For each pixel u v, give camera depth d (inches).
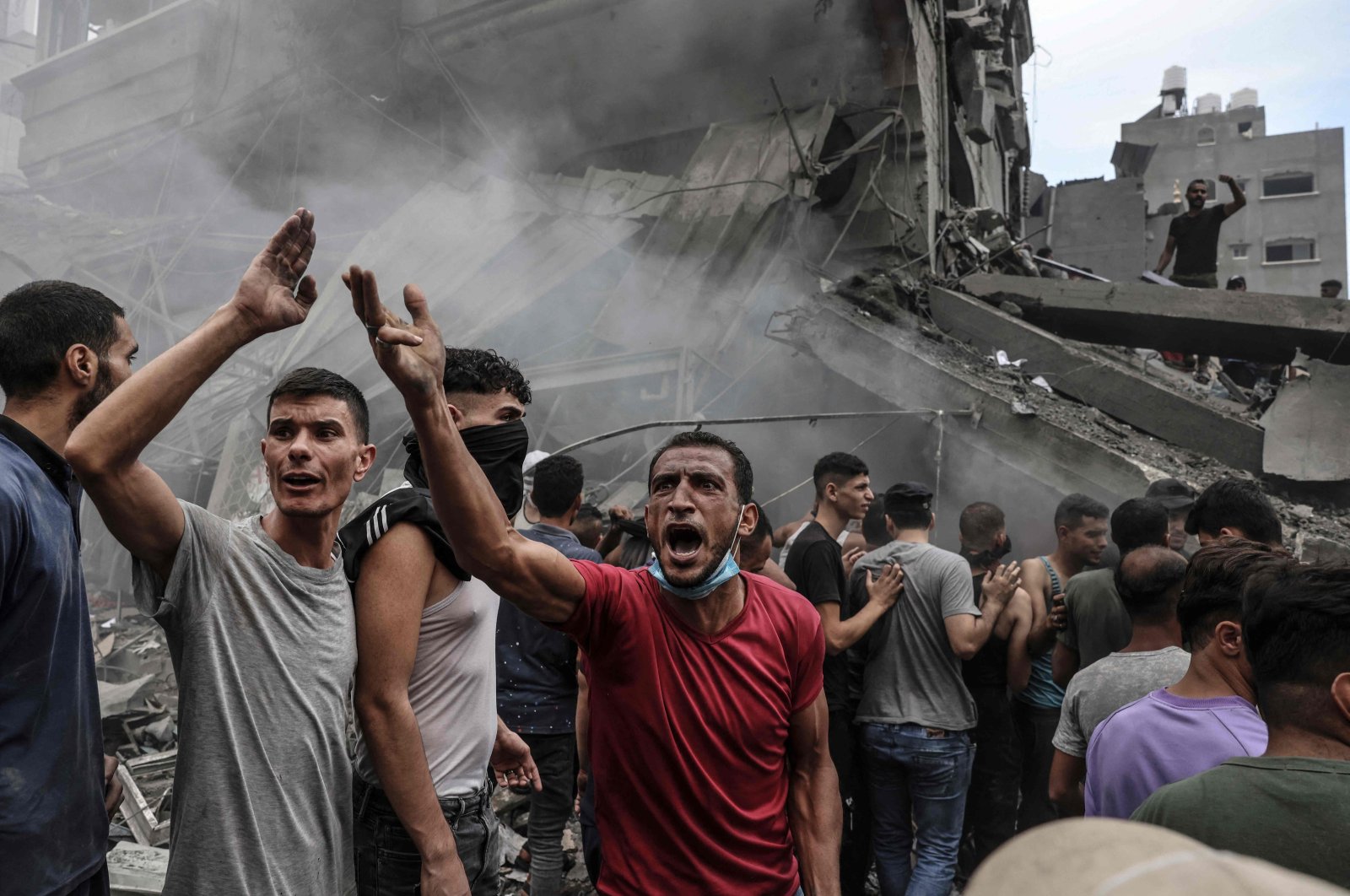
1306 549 220.2
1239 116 1775.3
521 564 67.5
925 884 127.1
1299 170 1723.7
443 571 79.4
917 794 132.9
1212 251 436.1
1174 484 175.0
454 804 80.5
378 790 79.6
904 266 373.7
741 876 71.5
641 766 71.7
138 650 262.8
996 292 355.3
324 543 74.5
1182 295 324.2
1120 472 249.1
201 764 67.9
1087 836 15.6
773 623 76.5
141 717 209.9
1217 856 14.6
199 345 66.4
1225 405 323.0
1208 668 74.9
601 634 72.1
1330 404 265.7
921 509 142.1
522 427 87.0
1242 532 121.3
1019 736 148.9
